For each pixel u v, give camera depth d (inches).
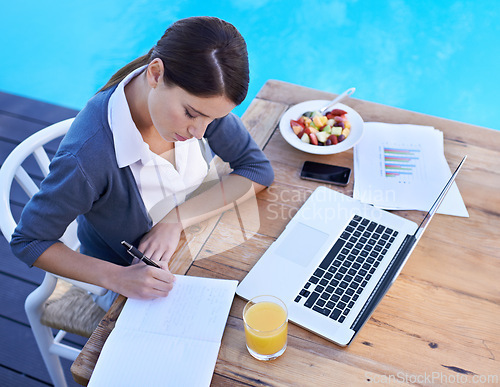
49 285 51.1
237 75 36.5
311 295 38.3
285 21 148.5
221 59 35.6
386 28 146.0
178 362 34.8
